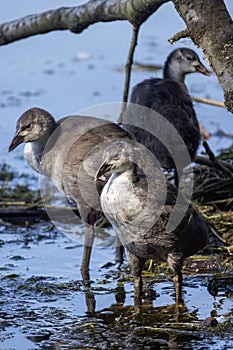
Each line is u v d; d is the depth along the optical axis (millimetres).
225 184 13016
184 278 10797
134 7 11969
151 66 18594
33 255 11734
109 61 19312
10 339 9164
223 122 16250
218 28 9680
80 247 12047
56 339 9180
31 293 10492
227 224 12109
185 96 13102
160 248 9922
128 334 9297
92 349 8930
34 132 12195
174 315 9781
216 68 9617
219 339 9070
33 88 17969
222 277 10656
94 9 12742
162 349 8898
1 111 16719
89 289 10641
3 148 15617
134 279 10305
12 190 13883
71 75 18609
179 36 10109
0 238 12312
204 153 14055
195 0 9891
